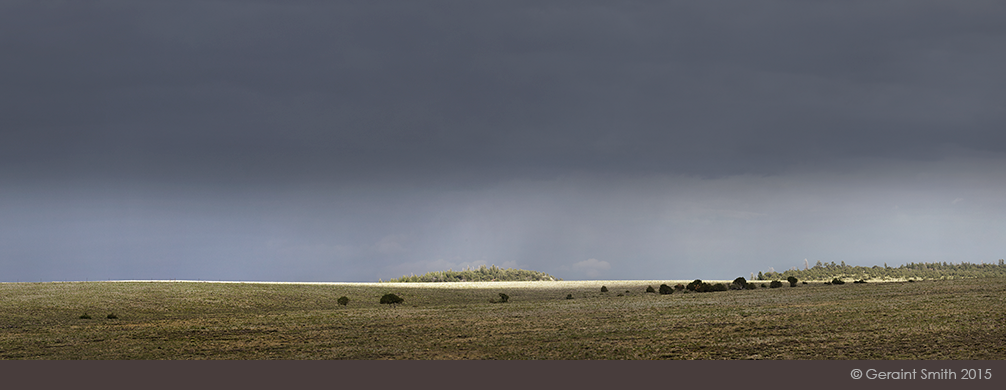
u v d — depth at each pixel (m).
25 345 39.72
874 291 67.94
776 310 51.19
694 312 52.47
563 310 59.19
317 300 85.12
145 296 77.44
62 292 77.50
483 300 90.00
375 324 49.03
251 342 39.97
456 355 33.81
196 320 54.66
